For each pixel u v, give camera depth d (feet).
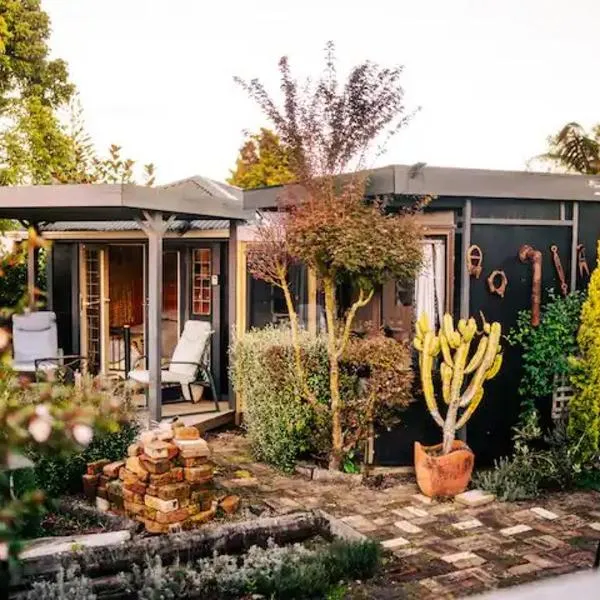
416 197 19.69
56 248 34.58
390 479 19.76
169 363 27.14
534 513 17.19
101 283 33.83
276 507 17.33
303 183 19.10
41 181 47.16
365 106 19.07
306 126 19.13
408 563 14.17
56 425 7.59
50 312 31.73
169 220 23.97
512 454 20.95
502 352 20.61
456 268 20.33
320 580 12.71
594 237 21.86
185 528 15.02
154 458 14.87
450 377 18.52
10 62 48.37
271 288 27.58
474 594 12.64
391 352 18.98
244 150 64.75
